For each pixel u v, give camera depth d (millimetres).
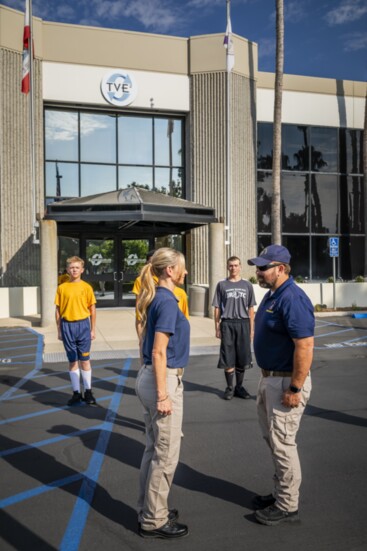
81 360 6113
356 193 21391
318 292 16844
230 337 6266
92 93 17516
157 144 18719
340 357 9148
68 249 17203
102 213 13414
